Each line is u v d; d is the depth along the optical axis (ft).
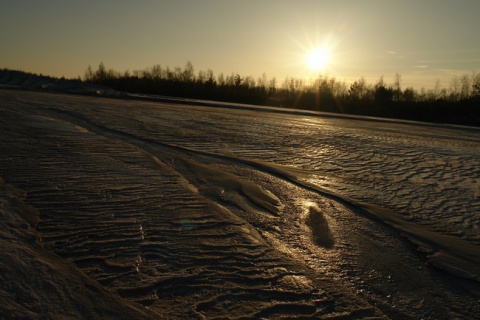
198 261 13.52
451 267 14.56
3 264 11.56
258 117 75.31
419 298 12.40
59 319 9.32
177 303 10.94
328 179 26.81
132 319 9.73
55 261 12.33
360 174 29.01
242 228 16.89
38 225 15.43
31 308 9.61
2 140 31.32
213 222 17.25
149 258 13.46
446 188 26.16
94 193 19.83
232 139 42.19
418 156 38.93
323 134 53.62
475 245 16.67
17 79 164.04
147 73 213.66
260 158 32.58
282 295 11.87
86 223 16.01
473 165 35.50
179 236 15.47
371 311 11.44
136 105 82.84
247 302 11.32
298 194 22.70
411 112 142.41
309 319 10.76
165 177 24.00
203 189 22.24
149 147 33.83
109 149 31.32
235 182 24.12
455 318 11.44
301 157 34.42
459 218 20.06
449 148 46.96
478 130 82.17
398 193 24.23
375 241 16.70
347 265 14.33
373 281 13.30
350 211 20.31
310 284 12.71
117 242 14.48
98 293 10.76
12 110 53.62
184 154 31.96
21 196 18.52
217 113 77.61
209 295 11.49
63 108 62.34
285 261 14.17
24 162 25.00
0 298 9.85
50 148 29.81
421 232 17.83
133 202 18.94
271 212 19.33
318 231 17.38
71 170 23.90
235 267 13.34
